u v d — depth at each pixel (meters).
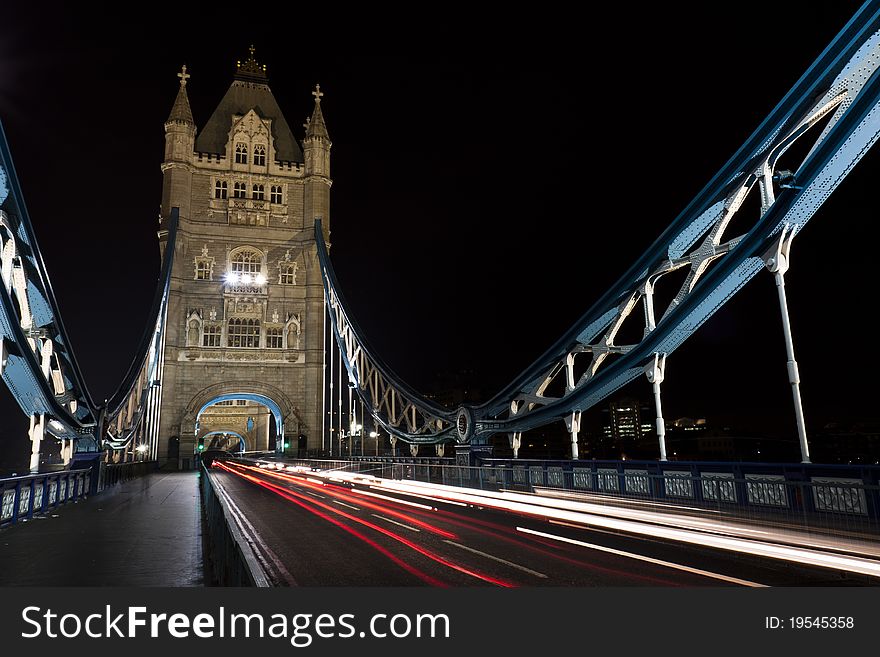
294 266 78.06
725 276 15.92
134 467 44.66
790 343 13.50
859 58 13.33
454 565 9.99
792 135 14.87
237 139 80.12
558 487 20.61
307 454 71.62
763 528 11.51
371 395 62.22
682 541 11.86
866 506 10.01
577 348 23.45
